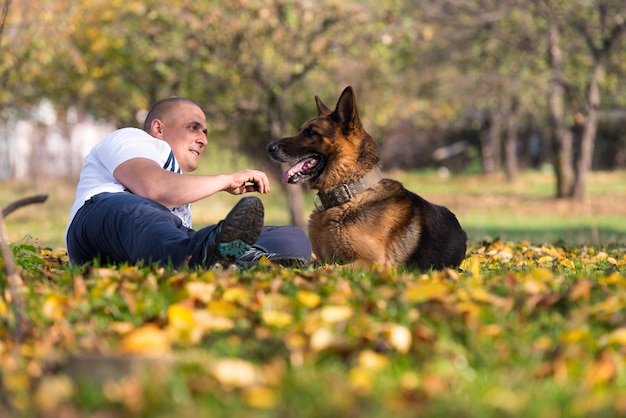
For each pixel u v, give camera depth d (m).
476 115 48.22
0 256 6.06
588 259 8.77
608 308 4.45
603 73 29.08
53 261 7.58
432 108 32.53
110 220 6.06
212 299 4.67
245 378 3.20
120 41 20.41
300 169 7.87
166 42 19.66
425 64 29.23
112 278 5.23
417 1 28.11
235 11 19.00
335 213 7.63
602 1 26.75
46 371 3.41
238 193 6.71
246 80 20.75
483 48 29.61
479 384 3.28
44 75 22.98
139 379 3.17
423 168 56.75
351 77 22.47
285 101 21.36
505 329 4.08
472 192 40.47
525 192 39.91
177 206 6.38
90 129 44.03
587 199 33.91
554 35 28.55
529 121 49.31
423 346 3.74
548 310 4.57
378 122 25.44
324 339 3.66
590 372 3.39
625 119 45.38
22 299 4.52
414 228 7.64
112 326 4.09
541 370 3.48
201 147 7.36
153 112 7.28
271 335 3.92
